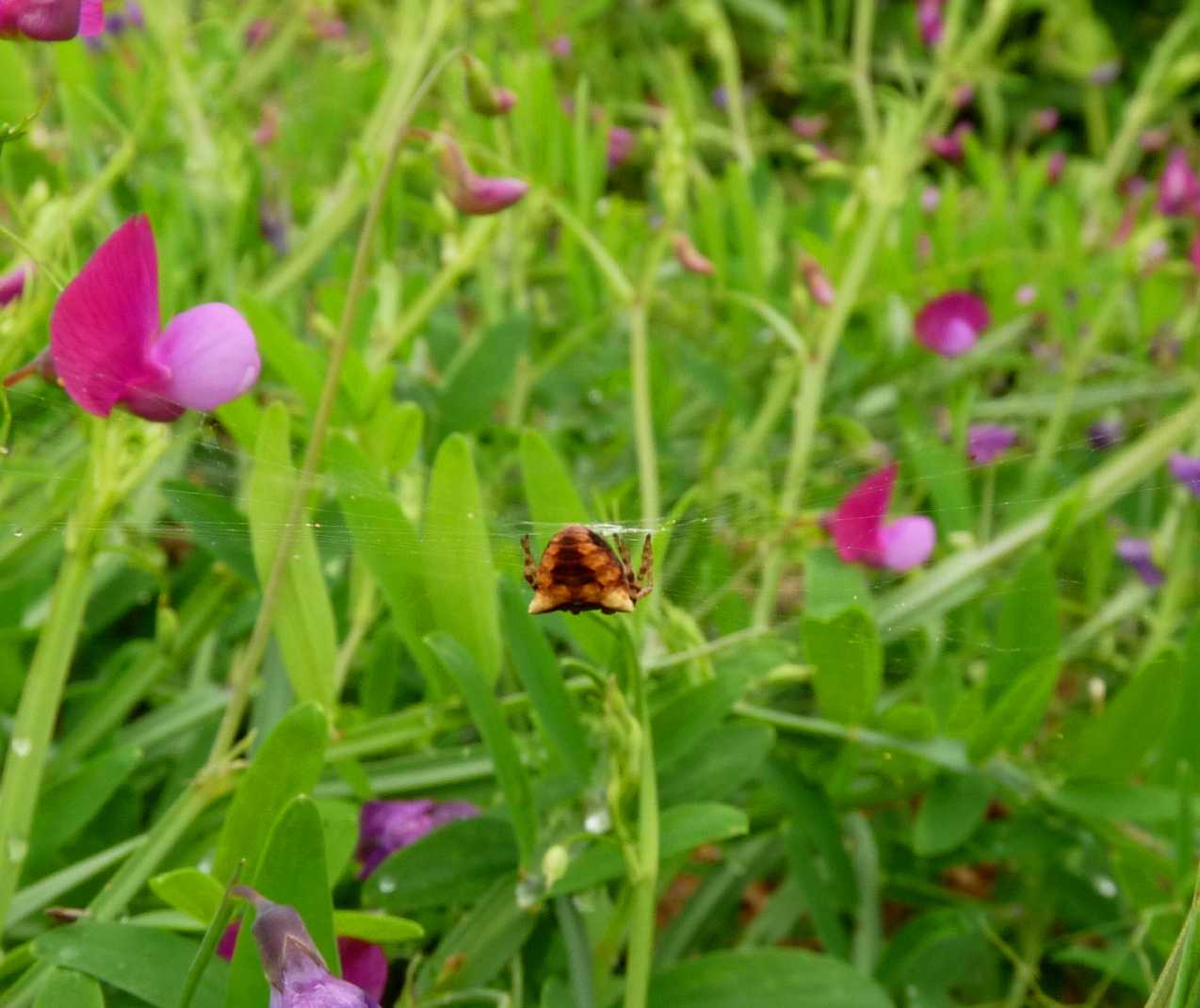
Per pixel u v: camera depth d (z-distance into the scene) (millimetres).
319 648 244
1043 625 271
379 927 215
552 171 365
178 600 325
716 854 323
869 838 292
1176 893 260
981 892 354
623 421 388
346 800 263
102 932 214
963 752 274
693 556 291
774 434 403
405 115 240
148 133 397
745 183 383
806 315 355
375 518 244
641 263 426
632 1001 220
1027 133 670
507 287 428
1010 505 349
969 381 434
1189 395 448
